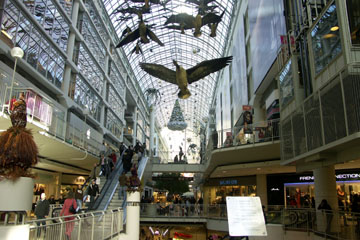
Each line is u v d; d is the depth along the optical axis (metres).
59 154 17.47
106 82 34.91
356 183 17.20
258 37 21.22
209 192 33.28
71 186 26.03
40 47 18.64
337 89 8.12
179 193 35.81
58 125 14.77
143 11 11.63
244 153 18.48
